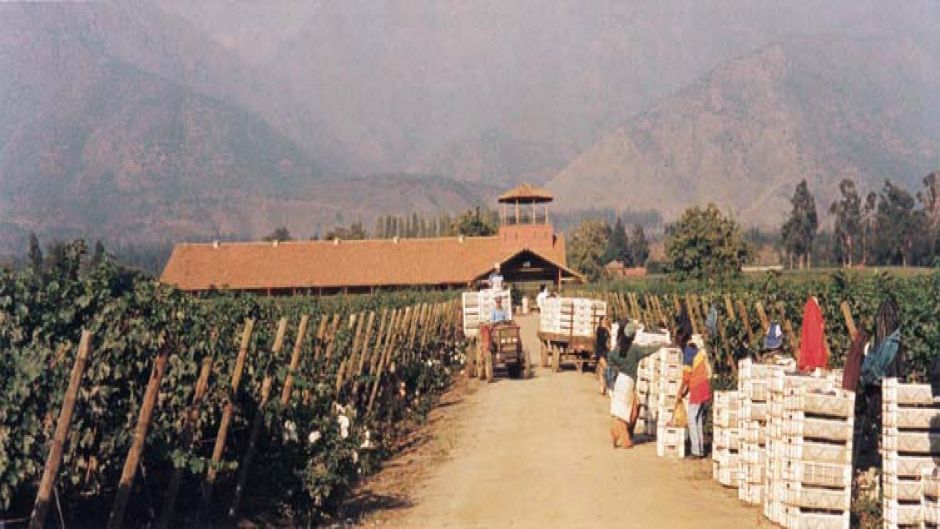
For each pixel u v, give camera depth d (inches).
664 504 505.4
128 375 423.2
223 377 467.8
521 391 1065.5
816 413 436.8
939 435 417.7
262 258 3449.8
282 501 498.3
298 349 549.3
